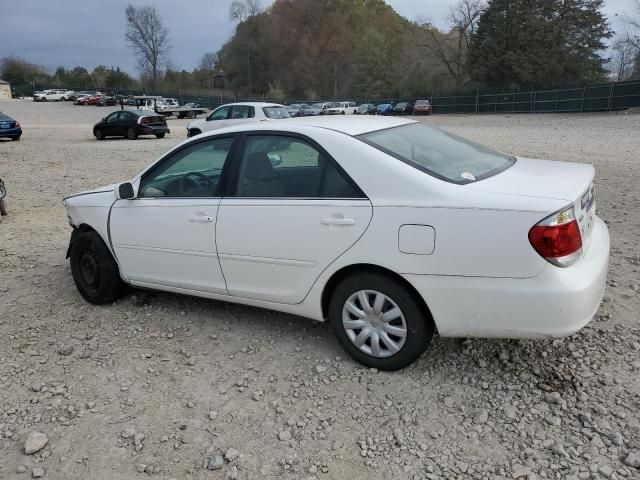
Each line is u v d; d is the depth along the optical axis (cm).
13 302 495
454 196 309
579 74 5406
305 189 356
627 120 3159
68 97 8000
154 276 442
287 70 9669
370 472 271
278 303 382
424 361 363
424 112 5403
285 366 367
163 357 387
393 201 322
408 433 296
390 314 338
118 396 342
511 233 294
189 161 417
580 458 271
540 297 293
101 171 1379
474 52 6025
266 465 278
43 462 286
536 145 1753
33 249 660
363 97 7838
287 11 9725
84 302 490
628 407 306
